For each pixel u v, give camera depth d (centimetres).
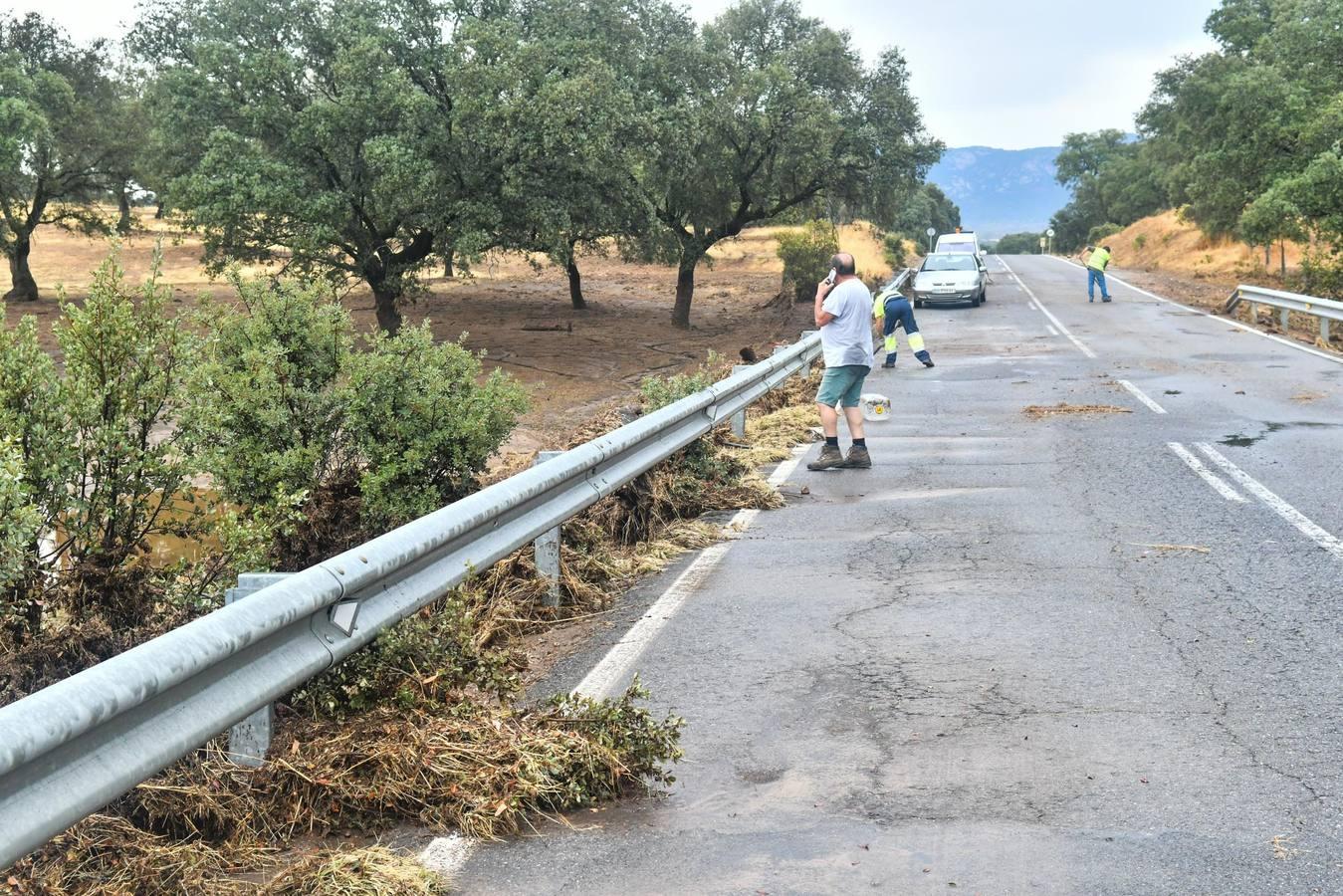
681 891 348
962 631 606
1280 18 3853
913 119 4025
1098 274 3625
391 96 2869
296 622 422
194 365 623
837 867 359
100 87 4741
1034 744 455
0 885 332
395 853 379
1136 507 907
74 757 310
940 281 3469
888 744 459
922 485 1032
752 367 1305
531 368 3097
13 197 4606
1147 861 358
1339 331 2591
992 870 355
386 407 758
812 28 3978
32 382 561
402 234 3378
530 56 2930
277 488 700
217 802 394
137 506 594
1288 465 1057
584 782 414
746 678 545
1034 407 1508
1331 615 612
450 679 473
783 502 968
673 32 3869
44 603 533
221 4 3098
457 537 546
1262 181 3688
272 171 2802
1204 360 1994
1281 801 398
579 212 3203
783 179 3956
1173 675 530
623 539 829
